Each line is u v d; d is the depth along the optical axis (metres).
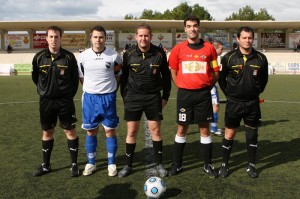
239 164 4.57
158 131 4.21
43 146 4.22
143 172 4.29
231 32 34.50
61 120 4.11
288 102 10.94
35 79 4.12
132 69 4.03
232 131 4.14
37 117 8.24
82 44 33.81
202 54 3.92
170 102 10.96
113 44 33.88
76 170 4.16
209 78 4.00
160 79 4.15
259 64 3.88
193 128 6.89
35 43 33.69
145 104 4.09
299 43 34.72
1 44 33.66
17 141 5.85
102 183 3.92
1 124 7.36
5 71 28.56
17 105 10.40
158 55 4.01
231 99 4.04
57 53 3.92
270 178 4.03
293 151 5.17
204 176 4.12
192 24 3.88
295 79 21.66
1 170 4.36
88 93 4.07
